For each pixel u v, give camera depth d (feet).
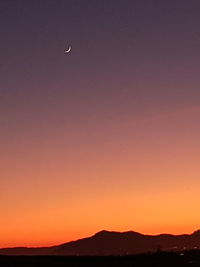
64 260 232.94
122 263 226.58
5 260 224.53
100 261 232.32
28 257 243.19
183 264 226.79
